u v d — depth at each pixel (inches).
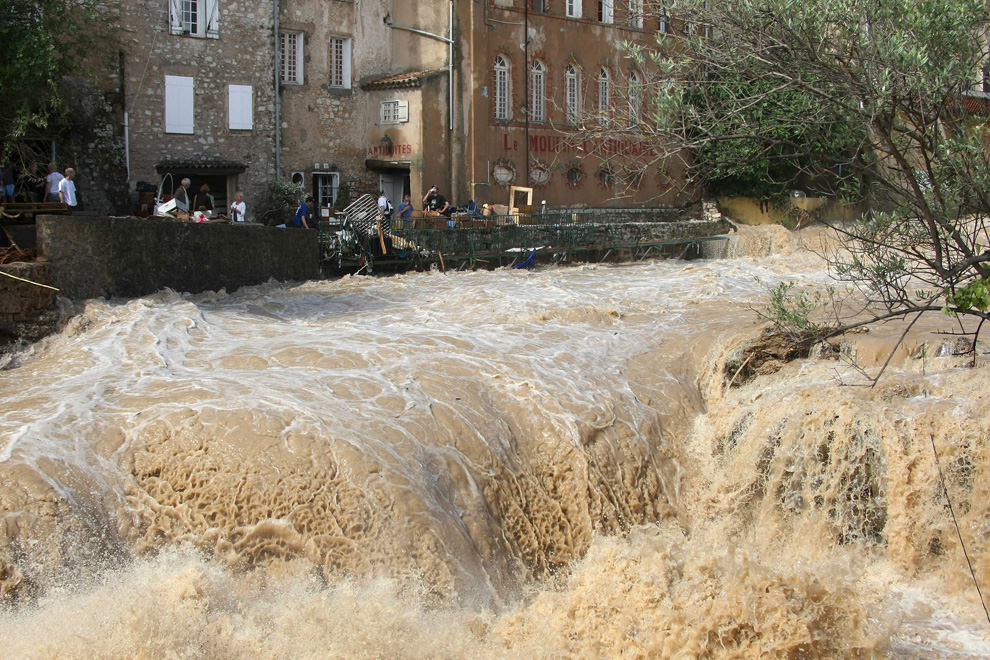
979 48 375.6
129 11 1077.1
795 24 377.7
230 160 1162.0
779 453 468.1
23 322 542.3
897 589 406.6
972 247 397.7
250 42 1162.6
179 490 374.9
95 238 601.3
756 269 1088.8
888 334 556.4
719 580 340.5
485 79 1258.6
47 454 372.5
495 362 540.4
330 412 427.5
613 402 508.7
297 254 850.8
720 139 420.8
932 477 417.4
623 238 1225.4
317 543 367.2
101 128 1028.5
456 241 1026.1
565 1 1349.7
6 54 803.4
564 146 1353.3
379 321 666.2
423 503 381.4
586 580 357.7
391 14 1282.0
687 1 405.1
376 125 1256.8
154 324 579.5
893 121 377.7
